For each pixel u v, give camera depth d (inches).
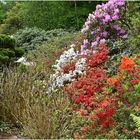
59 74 427.8
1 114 366.9
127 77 352.5
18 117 357.7
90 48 472.7
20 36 682.8
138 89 337.1
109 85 358.3
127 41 437.4
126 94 337.1
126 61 353.7
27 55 569.3
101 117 320.2
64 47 536.7
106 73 393.4
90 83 381.7
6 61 432.8
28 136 331.9
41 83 404.8
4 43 461.4
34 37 674.2
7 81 383.2
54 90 391.2
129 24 491.5
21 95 363.3
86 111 338.0
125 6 494.0
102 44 442.3
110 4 487.2
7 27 868.0
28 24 828.0
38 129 323.3
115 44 442.9
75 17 794.2
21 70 437.4
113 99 332.5
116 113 321.1
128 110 319.6
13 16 879.7
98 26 482.6
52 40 625.0
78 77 413.4
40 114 328.2
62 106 351.6
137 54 390.9
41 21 810.2
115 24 484.1
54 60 496.1
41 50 570.9
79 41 507.5
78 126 329.1
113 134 303.7
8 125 356.5
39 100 356.8
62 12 806.5
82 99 364.5
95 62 418.6
